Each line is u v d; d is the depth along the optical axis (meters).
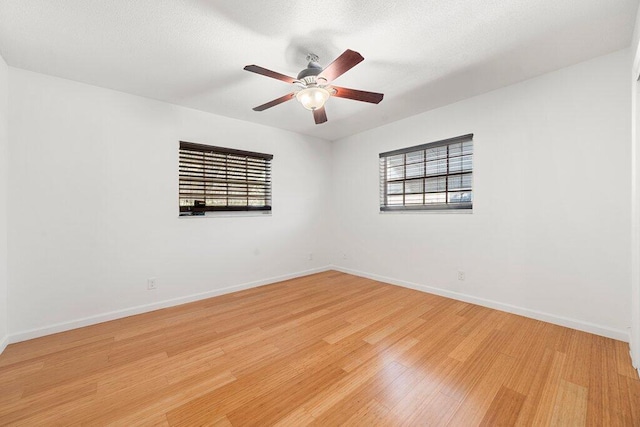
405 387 1.60
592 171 2.21
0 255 2.06
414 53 2.10
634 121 1.76
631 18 1.71
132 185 2.76
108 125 2.63
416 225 3.48
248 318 2.64
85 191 2.51
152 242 2.88
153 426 1.33
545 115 2.43
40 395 1.55
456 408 1.43
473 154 2.91
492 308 2.79
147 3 1.55
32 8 1.57
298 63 2.21
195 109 3.17
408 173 3.60
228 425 1.33
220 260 3.38
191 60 2.16
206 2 1.56
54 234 2.37
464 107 2.97
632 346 1.83
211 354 1.98
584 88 2.23
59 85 2.40
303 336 2.25
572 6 1.61
